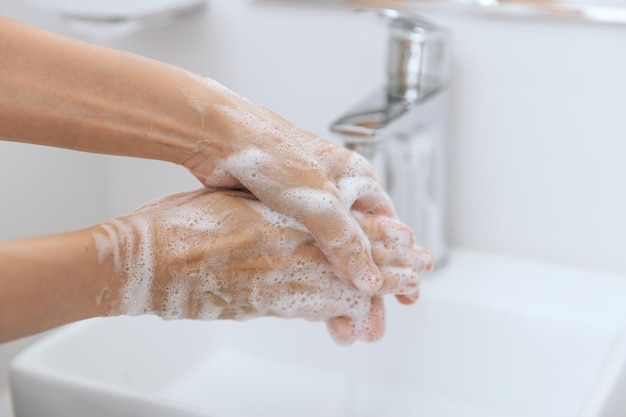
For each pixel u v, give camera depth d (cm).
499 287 86
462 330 85
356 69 91
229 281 54
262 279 55
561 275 88
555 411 80
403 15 81
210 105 51
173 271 51
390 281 58
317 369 90
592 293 84
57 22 97
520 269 89
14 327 46
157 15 91
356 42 90
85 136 51
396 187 85
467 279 87
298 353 90
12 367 70
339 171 56
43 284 46
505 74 85
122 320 83
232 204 54
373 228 57
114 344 82
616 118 83
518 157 88
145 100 50
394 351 87
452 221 93
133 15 89
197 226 52
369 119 77
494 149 88
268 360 92
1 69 49
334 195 53
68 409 68
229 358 92
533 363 82
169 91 51
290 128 55
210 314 55
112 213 106
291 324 90
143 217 52
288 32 93
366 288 55
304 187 52
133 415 65
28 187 96
